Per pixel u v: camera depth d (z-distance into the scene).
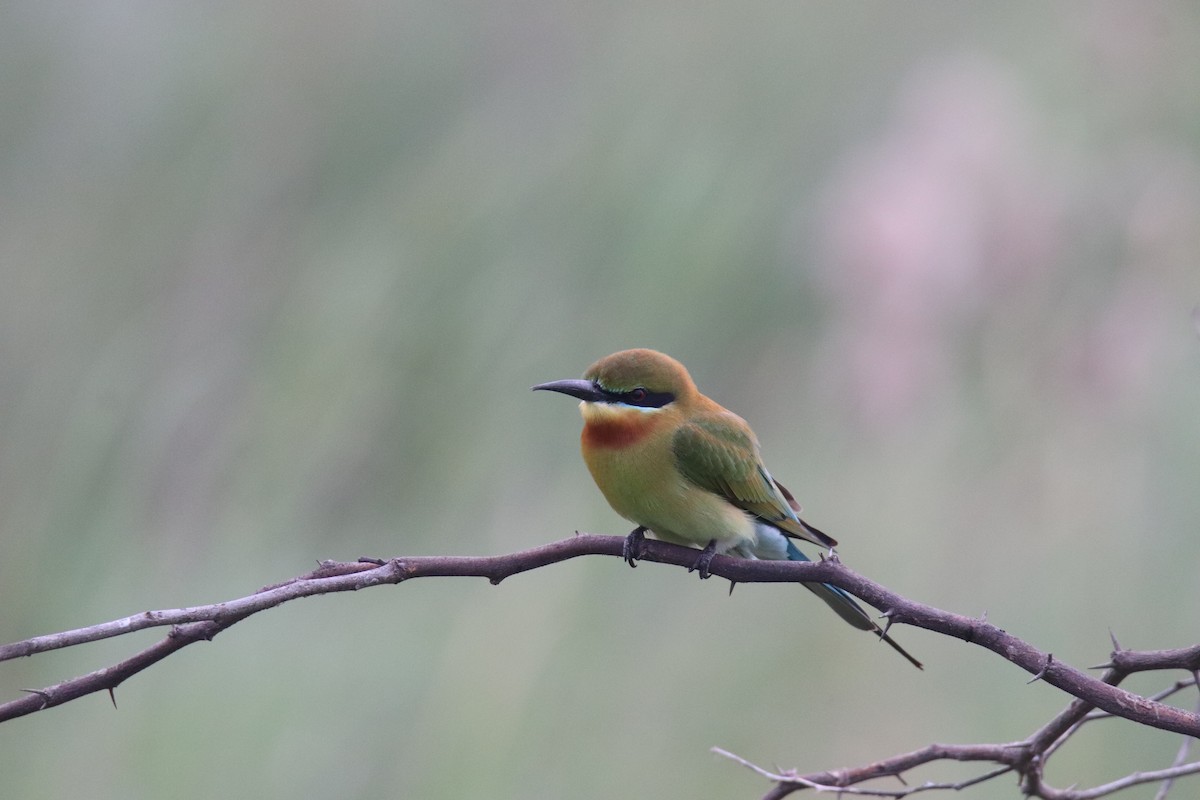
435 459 11.54
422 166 12.89
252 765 9.85
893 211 12.09
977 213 12.18
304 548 11.38
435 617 10.35
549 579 10.38
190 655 10.43
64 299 12.83
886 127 12.81
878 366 11.91
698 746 9.86
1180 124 12.65
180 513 11.56
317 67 13.25
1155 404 11.35
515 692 9.83
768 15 13.16
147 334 12.45
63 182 13.44
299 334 12.05
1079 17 13.05
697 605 10.37
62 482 11.74
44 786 10.01
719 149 12.56
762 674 10.12
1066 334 11.93
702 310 12.26
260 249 12.74
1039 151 12.56
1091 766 9.31
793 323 12.42
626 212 12.34
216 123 13.21
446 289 12.09
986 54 13.13
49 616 11.16
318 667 10.26
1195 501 10.58
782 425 12.33
